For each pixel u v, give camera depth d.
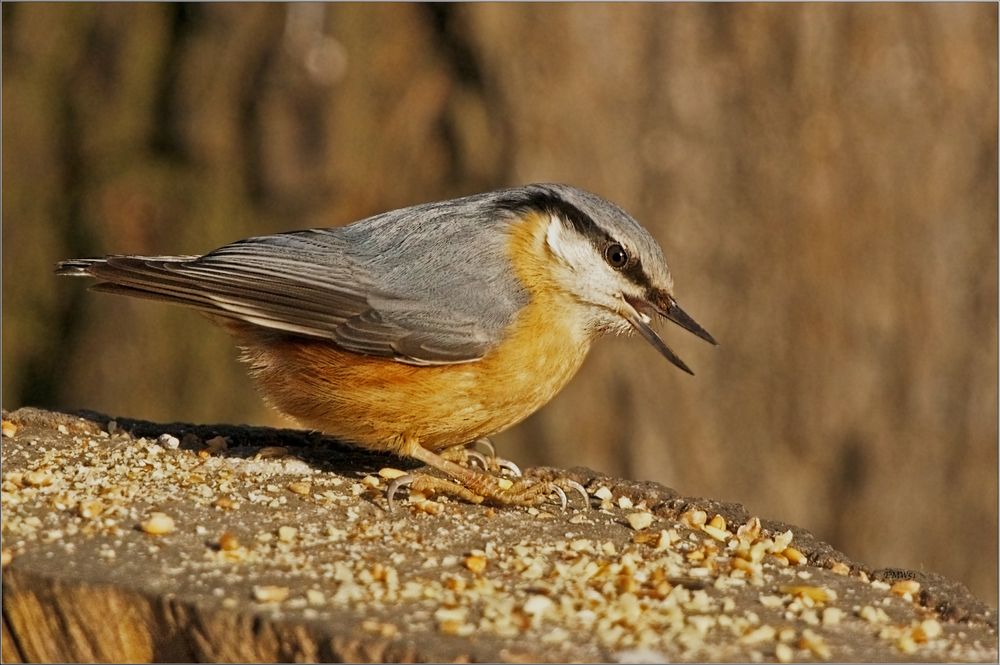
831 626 6.04
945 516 14.41
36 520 6.58
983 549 14.48
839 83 14.01
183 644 5.75
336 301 7.90
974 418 14.37
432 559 6.52
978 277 14.29
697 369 14.19
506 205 8.30
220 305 7.88
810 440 14.24
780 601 6.30
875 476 14.32
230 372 15.55
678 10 14.00
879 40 14.02
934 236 14.24
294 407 8.09
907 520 14.37
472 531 7.04
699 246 14.12
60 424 8.35
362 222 8.38
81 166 15.69
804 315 14.16
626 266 8.29
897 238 14.20
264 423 15.43
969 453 14.38
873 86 14.03
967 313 14.27
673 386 14.16
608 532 7.21
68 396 15.63
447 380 7.83
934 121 14.15
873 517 14.30
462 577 6.28
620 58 14.05
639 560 6.77
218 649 5.64
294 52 14.77
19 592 5.97
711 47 14.02
